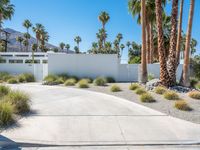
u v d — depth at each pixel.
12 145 7.05
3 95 11.59
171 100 13.44
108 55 26.55
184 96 15.03
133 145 7.14
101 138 7.59
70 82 21.36
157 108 11.74
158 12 18.64
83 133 8.02
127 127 8.70
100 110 11.22
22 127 8.48
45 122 9.17
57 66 26.34
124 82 25.58
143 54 21.11
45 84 22.08
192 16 20.17
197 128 8.66
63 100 13.71
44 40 74.25
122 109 11.47
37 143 7.07
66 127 8.62
